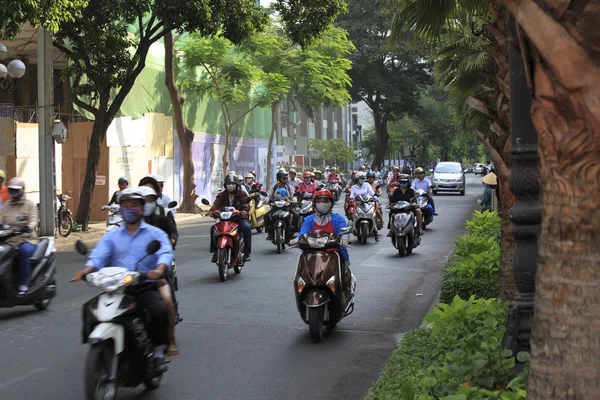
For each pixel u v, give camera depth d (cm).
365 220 1852
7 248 928
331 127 8725
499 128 762
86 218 2239
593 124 297
